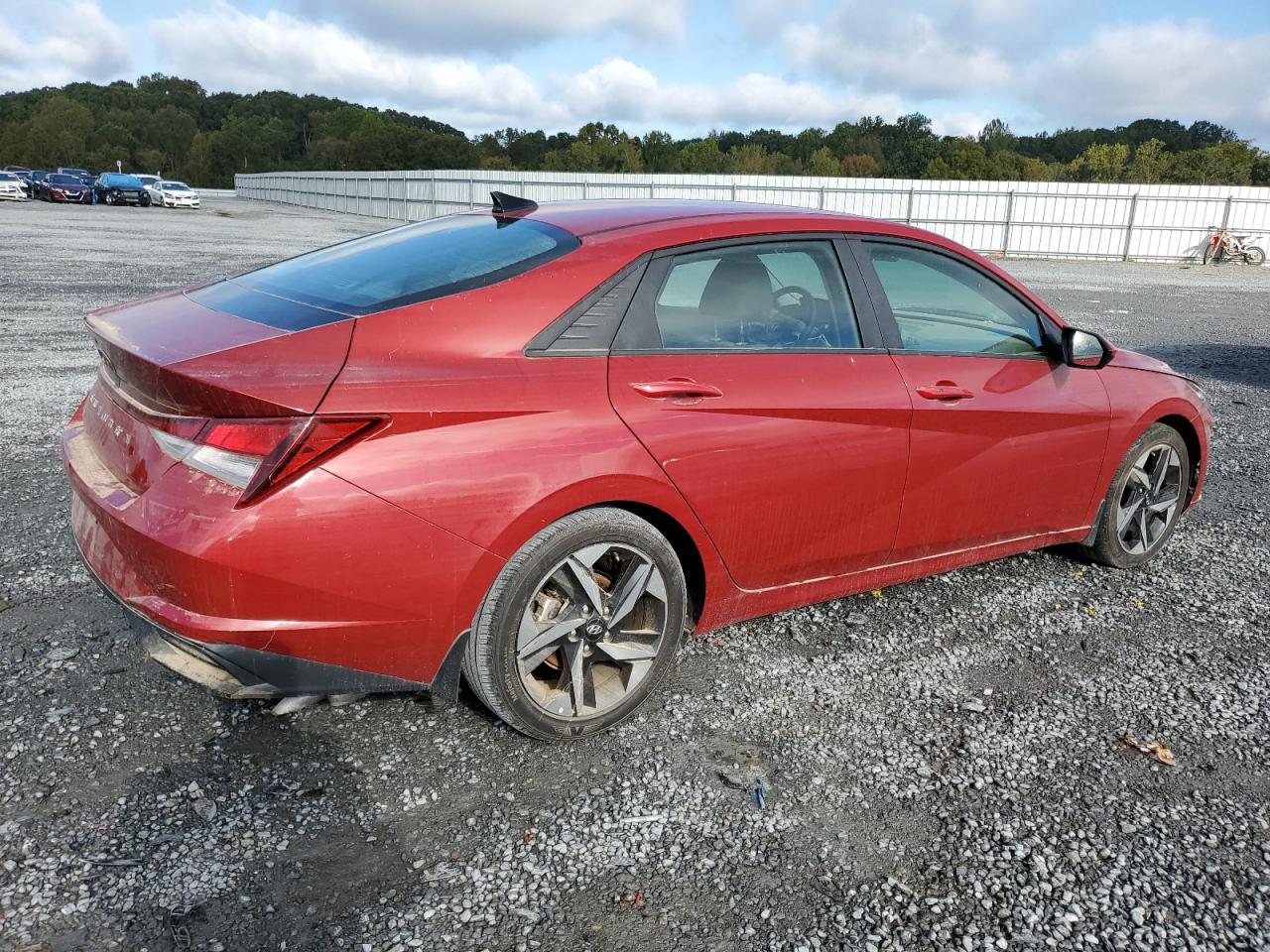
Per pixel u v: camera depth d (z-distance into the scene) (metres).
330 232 28.61
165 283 13.26
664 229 2.72
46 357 7.89
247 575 2.02
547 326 2.43
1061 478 3.62
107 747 2.51
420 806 2.34
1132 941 1.99
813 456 2.82
